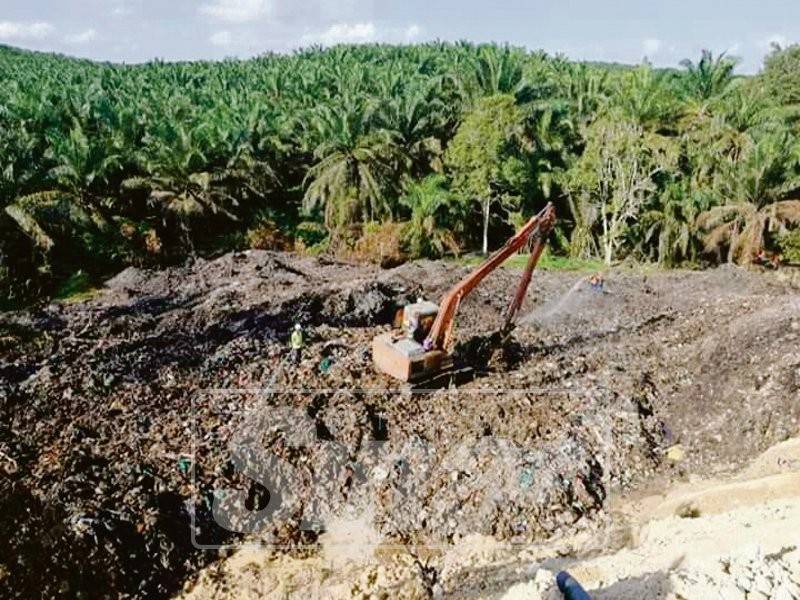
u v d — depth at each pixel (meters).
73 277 29.97
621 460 14.41
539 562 11.80
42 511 12.01
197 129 38.38
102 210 33.72
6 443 14.15
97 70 79.19
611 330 22.33
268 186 42.38
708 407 15.74
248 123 43.50
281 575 11.97
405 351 16.25
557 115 39.00
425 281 27.92
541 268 32.50
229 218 38.84
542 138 36.38
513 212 36.69
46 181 31.91
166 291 27.83
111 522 12.02
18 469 13.21
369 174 36.28
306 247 37.12
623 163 33.44
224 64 90.19
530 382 17.22
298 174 45.19
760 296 23.33
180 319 23.38
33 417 15.45
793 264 31.72
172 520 12.66
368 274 29.42
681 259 33.50
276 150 43.72
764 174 30.77
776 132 34.28
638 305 25.05
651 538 11.93
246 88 63.16
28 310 25.11
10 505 11.79
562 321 23.52
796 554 9.21
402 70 65.31
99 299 27.12
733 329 18.06
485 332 21.33
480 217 38.06
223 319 23.23
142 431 15.16
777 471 13.20
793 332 16.75
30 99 41.19
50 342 20.91
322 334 20.53
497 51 46.41
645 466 14.34
